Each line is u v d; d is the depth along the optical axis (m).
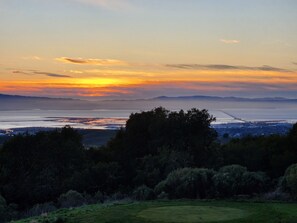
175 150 40.78
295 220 18.73
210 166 41.00
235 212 21.22
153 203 24.86
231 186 29.27
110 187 38.97
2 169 37.81
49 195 37.34
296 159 37.78
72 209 23.19
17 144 39.25
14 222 20.56
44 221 19.61
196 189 29.20
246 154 41.41
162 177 37.38
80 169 40.03
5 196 36.38
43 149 39.56
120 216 20.12
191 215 20.41
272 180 33.28
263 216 19.95
